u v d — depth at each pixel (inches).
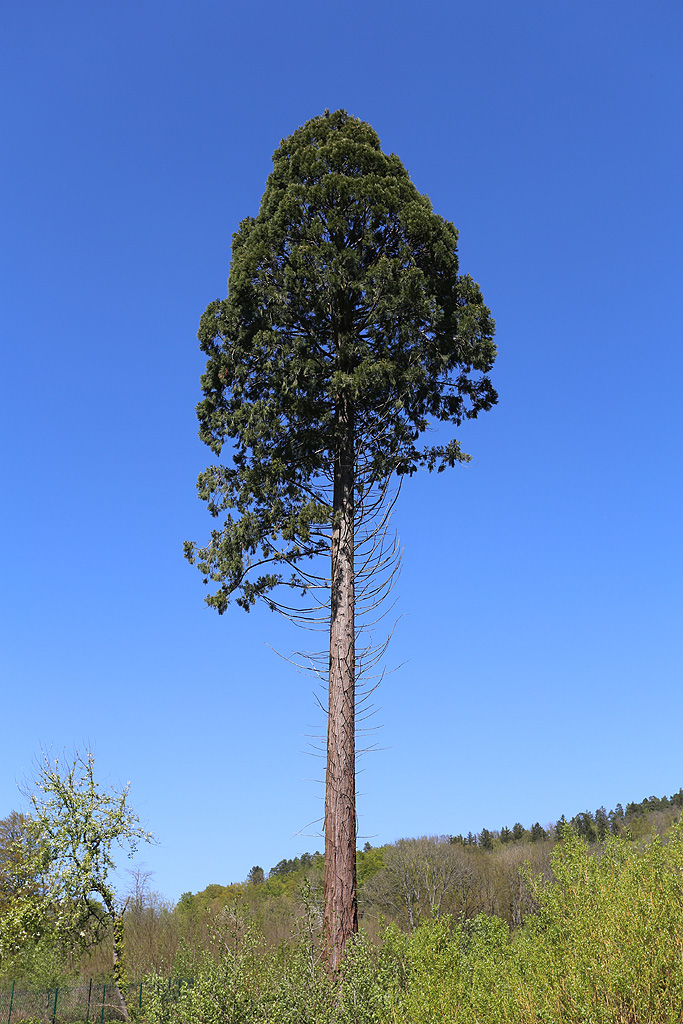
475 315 537.0
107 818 482.3
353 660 456.8
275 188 546.6
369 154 537.3
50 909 485.4
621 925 293.7
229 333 536.4
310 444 510.3
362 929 394.3
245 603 500.4
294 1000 310.2
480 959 340.8
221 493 511.5
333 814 415.2
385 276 485.4
